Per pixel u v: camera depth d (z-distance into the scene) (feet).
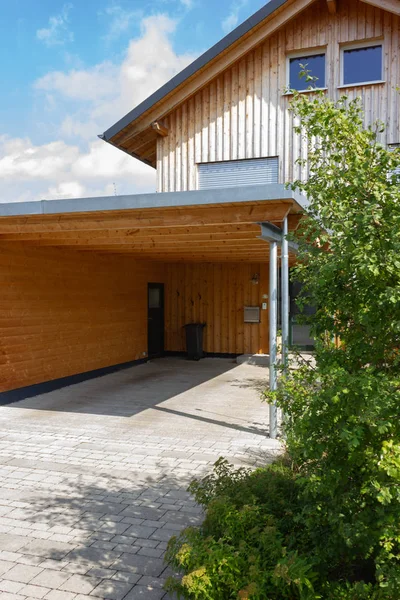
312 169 10.90
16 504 16.74
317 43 40.24
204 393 34.71
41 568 12.92
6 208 24.34
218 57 41.22
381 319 9.36
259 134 41.75
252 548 10.23
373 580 10.37
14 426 26.16
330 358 9.86
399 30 38.29
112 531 14.88
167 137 44.42
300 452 10.47
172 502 16.88
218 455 21.57
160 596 11.72
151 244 34.71
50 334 35.22
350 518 9.70
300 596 8.98
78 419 27.61
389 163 9.84
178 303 54.19
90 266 39.86
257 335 51.98
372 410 8.29
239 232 25.20
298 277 10.98
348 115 10.66
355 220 9.21
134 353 47.14
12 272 31.60
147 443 23.29
